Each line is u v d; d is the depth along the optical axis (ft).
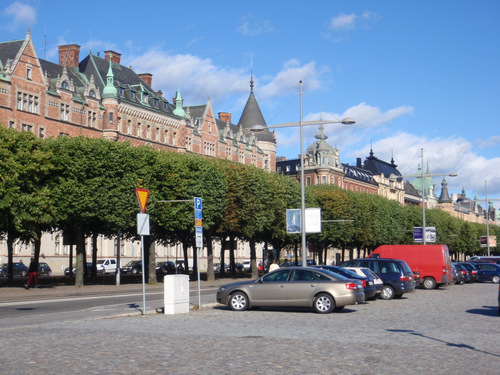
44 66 257.75
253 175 210.79
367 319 72.02
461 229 469.57
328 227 276.21
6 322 69.97
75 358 42.04
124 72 300.20
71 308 91.30
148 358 42.16
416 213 389.19
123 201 156.66
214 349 46.34
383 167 563.89
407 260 149.38
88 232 198.18
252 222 211.00
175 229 203.72
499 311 79.46
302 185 131.34
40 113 228.84
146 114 284.41
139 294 131.03
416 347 48.39
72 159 152.66
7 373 36.65
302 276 82.43
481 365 40.73
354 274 99.55
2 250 253.24
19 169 137.39
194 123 335.67
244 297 83.87
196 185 181.78
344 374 37.09
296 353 44.70
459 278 180.96
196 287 166.09
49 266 267.39
